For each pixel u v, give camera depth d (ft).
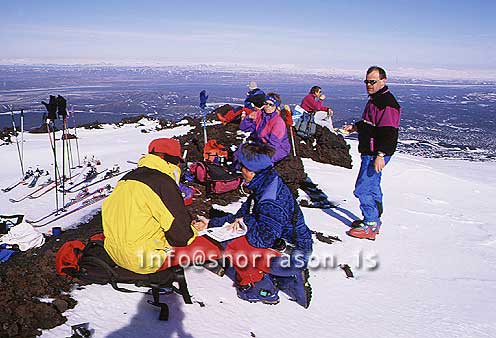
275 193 14.19
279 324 13.69
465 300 18.03
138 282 12.82
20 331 10.98
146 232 12.37
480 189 39.93
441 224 28.68
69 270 13.23
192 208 22.38
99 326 11.62
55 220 24.97
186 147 35.14
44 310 11.60
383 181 39.09
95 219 24.22
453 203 34.96
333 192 31.42
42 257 14.87
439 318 16.21
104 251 13.19
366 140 21.75
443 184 40.40
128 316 12.33
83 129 61.93
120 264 12.74
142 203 12.25
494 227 29.09
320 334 13.66
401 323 15.40
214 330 12.48
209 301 13.98
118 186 12.68
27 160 43.19
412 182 39.86
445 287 19.08
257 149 14.20
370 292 17.46
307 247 14.94
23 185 34.19
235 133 41.24
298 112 41.98
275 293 14.74
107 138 55.16
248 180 14.57
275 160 27.22
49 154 45.47
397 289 18.12
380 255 21.50
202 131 40.06
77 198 30.12
